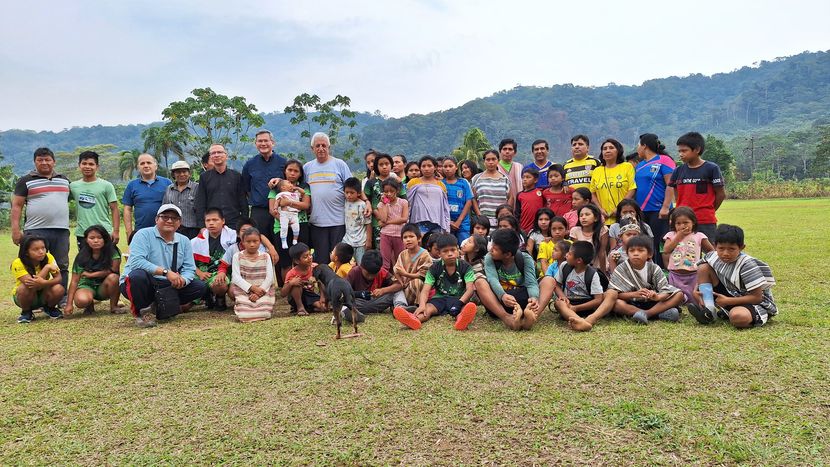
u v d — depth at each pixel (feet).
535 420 10.63
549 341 15.87
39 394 12.73
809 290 22.00
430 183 26.37
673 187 23.04
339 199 25.14
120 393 12.68
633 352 14.38
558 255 20.74
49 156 23.89
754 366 12.86
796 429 9.81
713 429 9.93
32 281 21.01
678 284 20.21
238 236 23.40
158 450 9.97
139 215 25.13
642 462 9.04
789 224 61.57
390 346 15.79
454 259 19.71
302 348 15.93
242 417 11.23
